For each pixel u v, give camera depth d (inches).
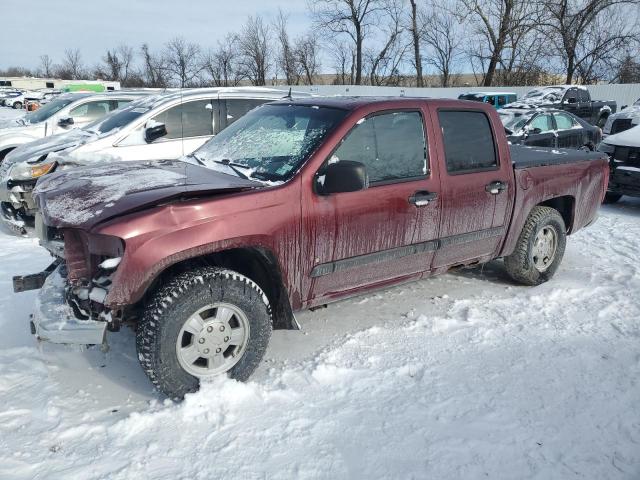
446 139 162.1
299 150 139.6
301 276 136.4
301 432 114.3
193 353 121.8
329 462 105.9
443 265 171.0
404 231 152.3
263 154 146.9
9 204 262.8
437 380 135.5
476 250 178.7
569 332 163.2
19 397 125.0
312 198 133.0
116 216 113.7
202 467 103.7
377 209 144.2
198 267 125.8
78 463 103.9
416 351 150.1
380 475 103.0
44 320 117.6
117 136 269.0
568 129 499.5
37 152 266.5
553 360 146.1
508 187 179.0
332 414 120.7
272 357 146.0
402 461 106.7
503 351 150.8
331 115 146.7
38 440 110.1
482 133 173.6
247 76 1955.0
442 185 158.4
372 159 145.6
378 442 112.0
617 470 105.7
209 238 118.0
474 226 171.8
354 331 162.4
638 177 330.3
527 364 143.9
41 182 146.6
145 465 103.7
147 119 275.0
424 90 1194.6
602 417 121.6
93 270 119.1
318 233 134.9
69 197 127.0
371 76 1697.8
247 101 299.6
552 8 1275.8
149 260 112.3
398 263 156.3
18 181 252.7
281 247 129.5
